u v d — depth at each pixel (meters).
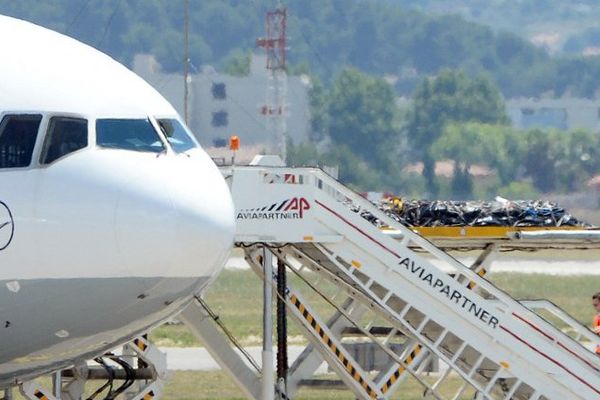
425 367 106.12
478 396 98.19
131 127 65.75
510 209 113.06
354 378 97.81
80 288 62.72
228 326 170.25
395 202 115.94
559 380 93.62
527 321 93.25
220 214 65.94
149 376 95.81
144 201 63.75
